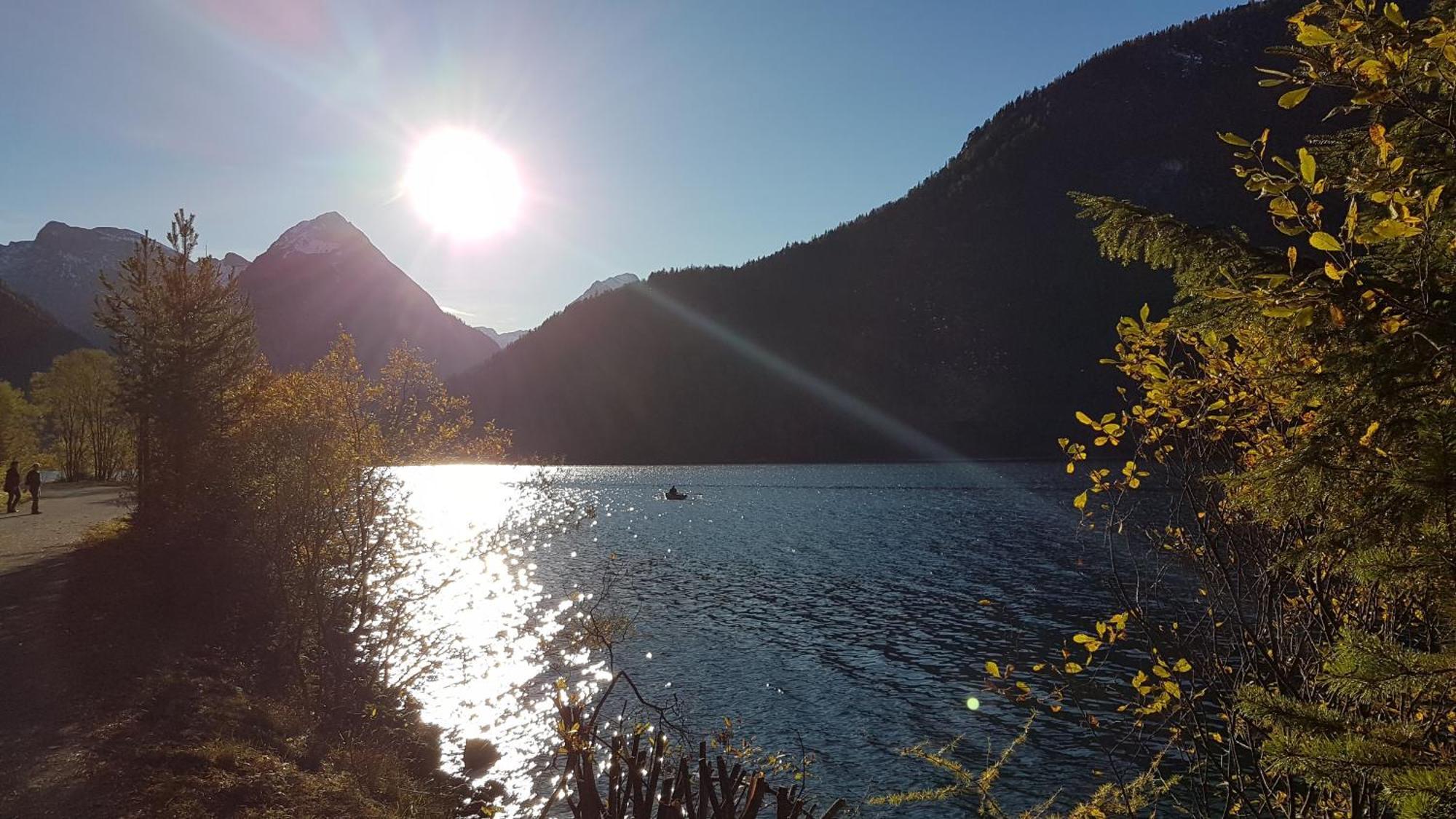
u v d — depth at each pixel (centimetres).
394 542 1628
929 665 2280
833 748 1648
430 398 1545
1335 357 251
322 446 1472
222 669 1455
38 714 1013
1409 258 269
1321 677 233
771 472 14262
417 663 1997
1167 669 478
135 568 1877
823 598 3319
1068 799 1358
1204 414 403
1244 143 264
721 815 621
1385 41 236
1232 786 443
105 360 6112
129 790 843
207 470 2034
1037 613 2867
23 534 2394
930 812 1353
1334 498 246
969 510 6894
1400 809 198
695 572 4062
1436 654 211
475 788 1438
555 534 5578
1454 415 210
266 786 965
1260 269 339
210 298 2206
